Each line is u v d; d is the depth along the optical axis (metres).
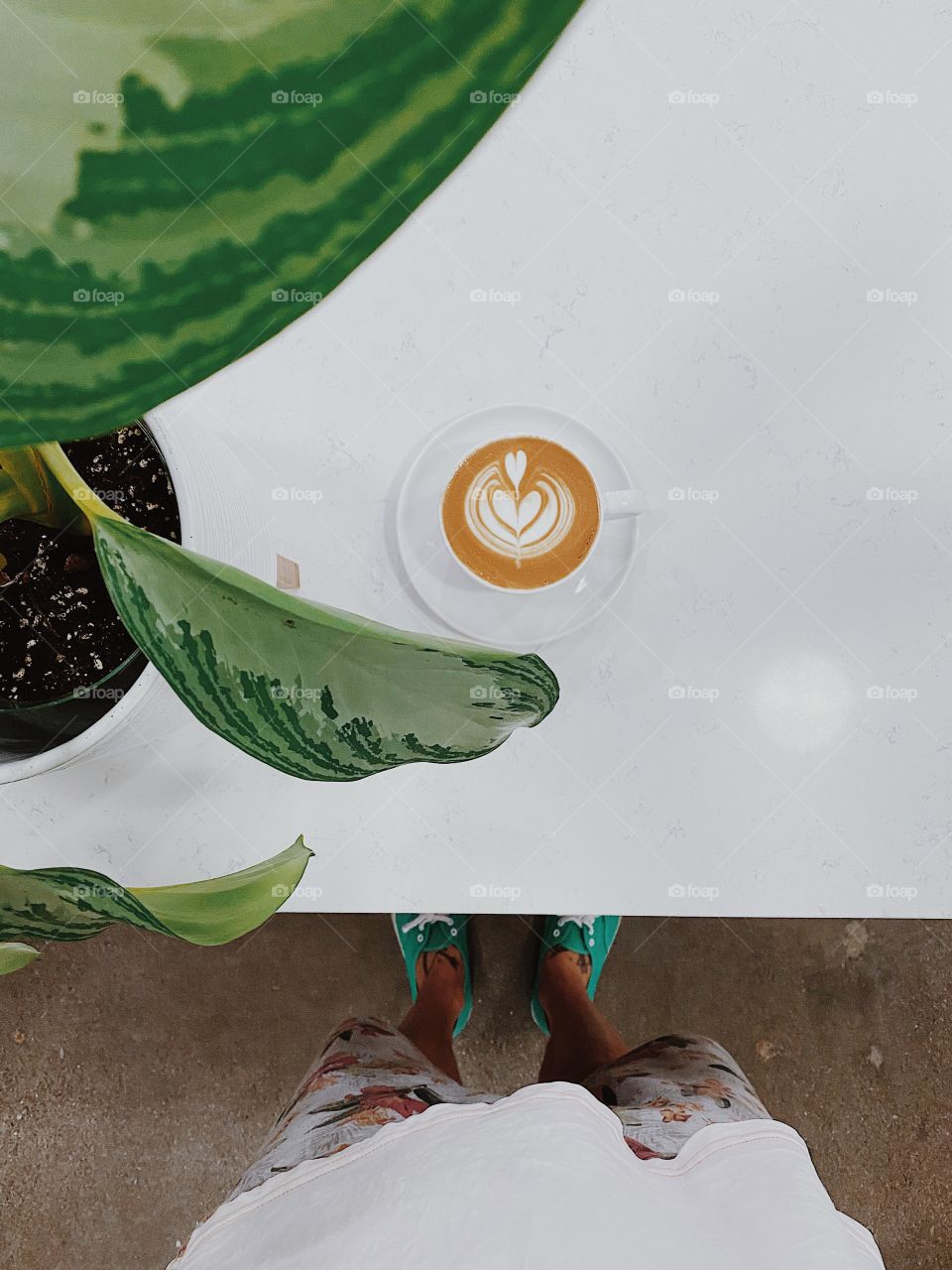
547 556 0.54
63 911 0.41
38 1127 1.13
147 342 0.41
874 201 0.58
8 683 0.48
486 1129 0.49
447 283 0.57
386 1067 0.67
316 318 0.57
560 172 0.57
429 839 0.58
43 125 0.42
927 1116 1.16
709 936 1.15
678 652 0.58
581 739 0.58
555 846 0.58
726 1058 0.74
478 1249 0.42
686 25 0.57
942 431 0.58
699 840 0.58
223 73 0.44
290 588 0.56
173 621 0.35
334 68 0.44
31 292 0.41
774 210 0.58
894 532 0.58
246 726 0.39
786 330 0.58
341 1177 0.51
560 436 0.57
